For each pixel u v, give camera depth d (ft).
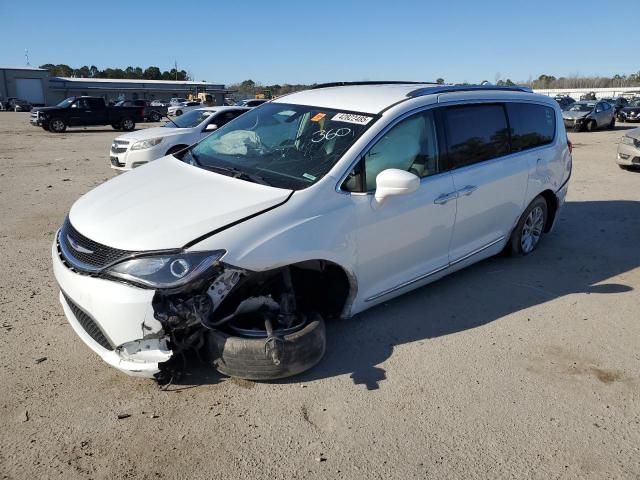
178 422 9.44
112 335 9.57
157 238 9.64
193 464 8.51
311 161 12.07
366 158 12.04
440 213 13.69
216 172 12.47
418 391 10.61
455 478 8.42
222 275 9.80
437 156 13.75
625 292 15.92
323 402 10.14
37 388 10.23
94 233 10.25
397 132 12.75
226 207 10.52
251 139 13.76
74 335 12.30
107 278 9.57
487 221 15.74
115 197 11.64
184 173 12.69
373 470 8.52
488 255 16.58
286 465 8.56
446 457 8.86
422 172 13.34
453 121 14.29
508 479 8.45
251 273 10.06
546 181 17.89
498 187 15.62
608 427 9.79
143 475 8.25
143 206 10.84
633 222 23.97
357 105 13.41
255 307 10.76
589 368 11.72
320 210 11.11
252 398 10.17
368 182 12.01
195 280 9.43
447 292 15.43
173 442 8.96
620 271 17.66
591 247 20.15
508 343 12.66
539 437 9.44
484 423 9.75
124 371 9.75
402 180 11.23
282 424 9.49
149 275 9.32
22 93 252.01
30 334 12.28
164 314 9.40
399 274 13.29
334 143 12.28
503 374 11.34
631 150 36.78
